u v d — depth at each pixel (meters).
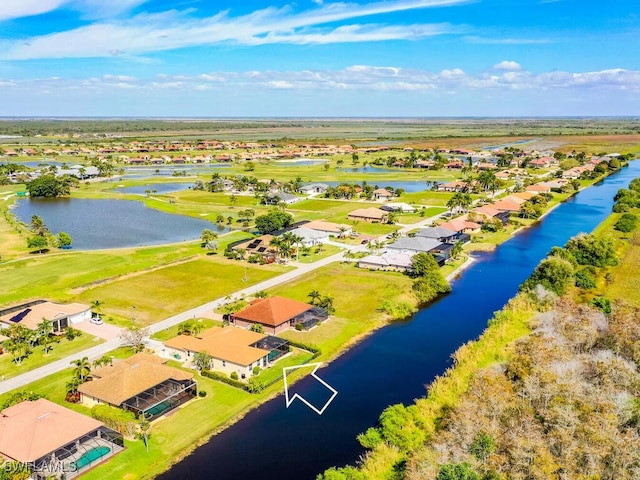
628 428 61.44
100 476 60.22
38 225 173.12
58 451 62.34
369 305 115.25
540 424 60.91
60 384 80.94
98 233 185.38
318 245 166.75
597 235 172.88
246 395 78.38
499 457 55.03
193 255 154.50
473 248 164.50
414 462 57.16
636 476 53.59
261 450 65.44
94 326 102.81
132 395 72.31
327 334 99.81
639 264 140.25
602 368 71.75
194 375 84.44
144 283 129.25
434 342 97.50
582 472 53.88
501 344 91.62
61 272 134.62
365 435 66.62
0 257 148.62
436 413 71.31
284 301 105.94
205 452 65.06
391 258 143.38
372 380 83.19
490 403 64.44
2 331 94.94
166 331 100.38
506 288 127.69
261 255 149.50
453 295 123.06
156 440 67.19
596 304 105.56
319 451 65.25
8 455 59.22
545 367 71.06
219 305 114.12
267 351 87.25
